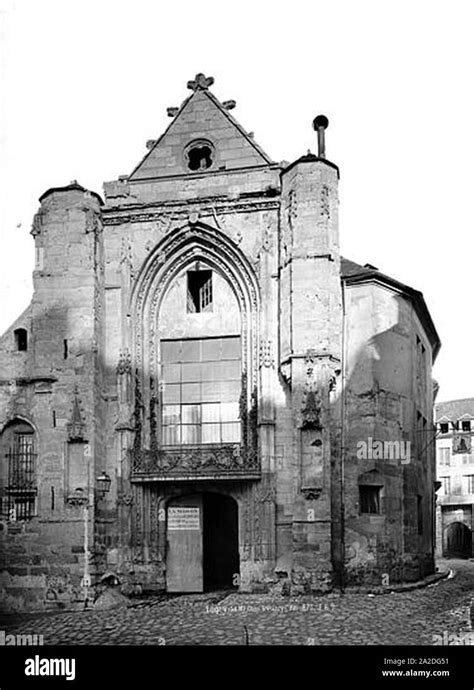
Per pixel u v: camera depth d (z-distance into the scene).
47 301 30.69
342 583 28.98
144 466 30.42
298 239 29.80
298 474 28.48
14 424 30.41
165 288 32.19
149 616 25.06
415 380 34.72
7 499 29.62
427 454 38.56
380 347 32.03
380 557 30.38
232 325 31.70
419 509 35.12
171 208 31.89
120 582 29.55
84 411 29.73
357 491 30.38
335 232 30.36
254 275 31.08
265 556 29.23
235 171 31.70
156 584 30.25
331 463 29.05
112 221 32.12
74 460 29.38
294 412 28.92
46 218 31.20
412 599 27.41
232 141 32.25
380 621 22.50
